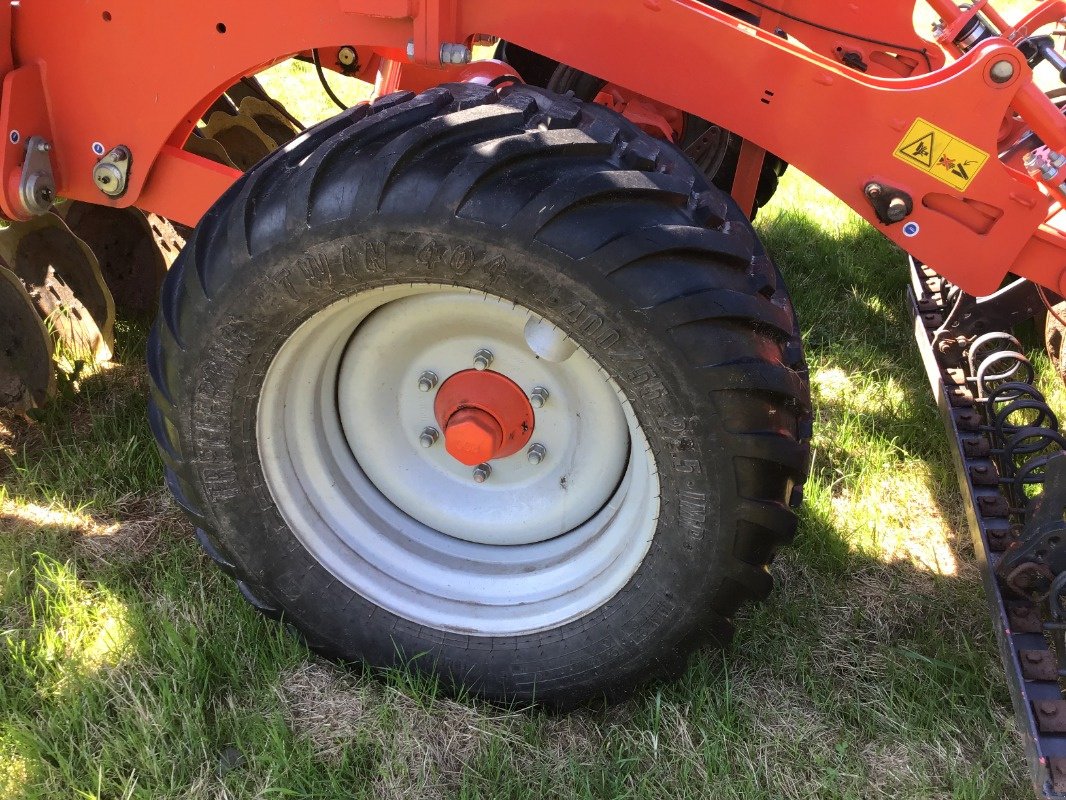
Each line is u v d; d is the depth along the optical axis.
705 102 1.84
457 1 1.84
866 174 1.83
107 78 2.01
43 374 2.90
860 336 3.79
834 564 2.61
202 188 2.13
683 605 1.91
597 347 1.69
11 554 2.46
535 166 1.65
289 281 1.72
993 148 1.75
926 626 2.45
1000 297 3.10
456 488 2.22
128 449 2.82
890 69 2.70
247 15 1.89
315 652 2.22
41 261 2.92
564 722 2.14
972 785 1.98
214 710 2.11
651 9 1.77
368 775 2.00
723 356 1.65
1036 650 1.97
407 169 1.63
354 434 2.20
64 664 2.17
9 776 1.94
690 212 1.75
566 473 2.11
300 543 2.08
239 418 1.90
